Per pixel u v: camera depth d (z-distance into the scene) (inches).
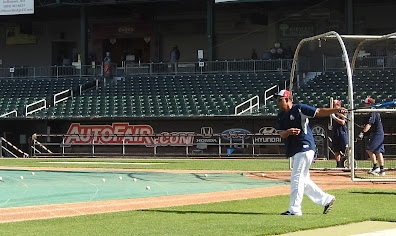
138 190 573.0
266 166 887.7
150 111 1306.6
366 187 575.5
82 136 1296.8
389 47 1275.8
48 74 1600.6
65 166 921.5
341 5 1510.8
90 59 1656.0
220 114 1250.0
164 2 1512.1
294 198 404.2
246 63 1432.1
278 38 1638.8
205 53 1700.3
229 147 1218.6
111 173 770.2
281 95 404.5
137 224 368.8
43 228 358.9
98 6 1565.0
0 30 1833.2
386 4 1547.7
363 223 368.2
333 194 514.0
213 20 1471.5
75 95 1445.6
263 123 1213.1
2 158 1224.2
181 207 447.2
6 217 413.1
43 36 1815.9
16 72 1610.5
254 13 1616.6
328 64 1362.0
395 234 327.0
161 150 1264.8
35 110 1359.5
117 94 1408.7
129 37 1753.2
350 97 594.6
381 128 675.4
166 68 1498.5
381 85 1253.1
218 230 337.7
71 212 435.2
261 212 419.5
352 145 598.9
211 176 713.0
